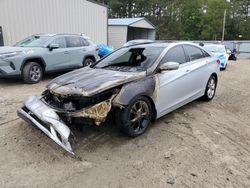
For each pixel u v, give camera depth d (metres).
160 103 4.57
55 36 9.30
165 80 4.62
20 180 3.17
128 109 3.98
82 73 4.56
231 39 62.91
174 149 3.94
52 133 3.54
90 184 3.10
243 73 13.61
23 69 8.14
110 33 28.03
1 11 12.63
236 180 3.21
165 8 60.78
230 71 14.55
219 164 3.56
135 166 3.48
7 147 3.95
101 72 4.51
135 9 58.84
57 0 15.44
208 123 5.04
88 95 3.66
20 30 13.58
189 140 4.25
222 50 14.91
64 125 3.58
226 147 4.06
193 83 5.52
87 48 10.42
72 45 9.81
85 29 17.92
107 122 4.51
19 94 7.04
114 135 4.33
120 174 3.30
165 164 3.53
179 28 60.84
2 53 7.64
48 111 3.71
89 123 3.75
